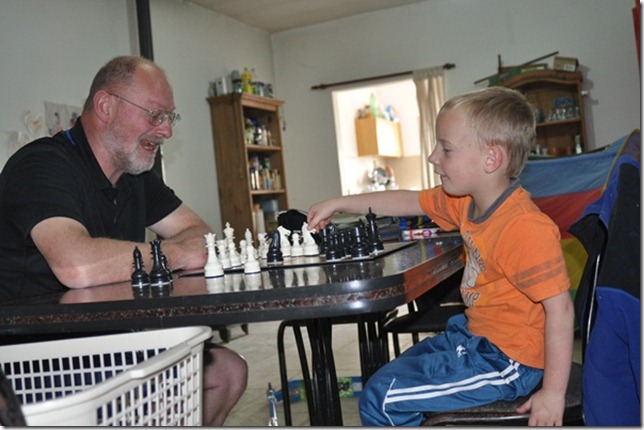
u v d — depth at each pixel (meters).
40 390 1.33
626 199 1.21
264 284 1.30
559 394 1.25
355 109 8.69
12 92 4.38
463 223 1.48
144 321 1.28
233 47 7.14
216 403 1.68
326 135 7.76
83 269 1.71
